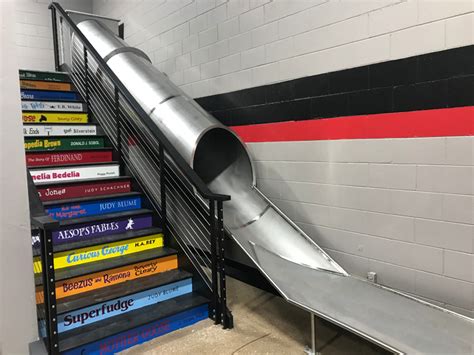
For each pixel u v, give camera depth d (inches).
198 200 116.6
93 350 85.0
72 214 114.2
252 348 89.5
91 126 152.6
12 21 75.9
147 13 179.9
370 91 96.3
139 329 92.0
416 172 89.3
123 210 125.1
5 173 75.4
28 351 79.3
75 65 176.4
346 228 104.7
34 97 161.5
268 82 121.9
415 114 88.4
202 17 145.4
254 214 115.6
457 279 84.1
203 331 97.7
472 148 80.0
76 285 95.4
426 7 85.0
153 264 109.1
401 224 93.0
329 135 106.5
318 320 102.4
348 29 99.7
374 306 81.0
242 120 132.1
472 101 79.4
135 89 135.5
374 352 87.0
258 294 122.4
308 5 108.2
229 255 139.9
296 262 101.3
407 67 89.0
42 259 76.3
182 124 116.8
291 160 117.3
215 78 141.8
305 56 110.3
